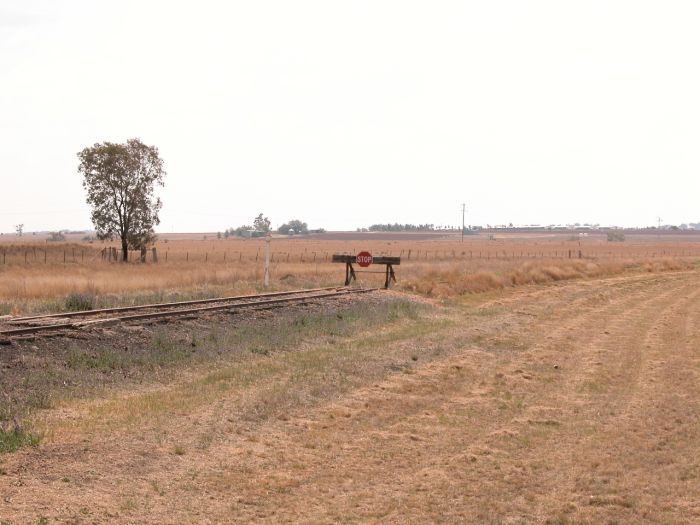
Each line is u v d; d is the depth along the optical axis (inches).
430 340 856.9
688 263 2780.5
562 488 385.4
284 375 623.2
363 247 5698.8
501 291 1573.6
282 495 357.1
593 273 2188.7
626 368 743.7
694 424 520.7
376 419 510.6
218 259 3132.4
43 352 592.1
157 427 446.3
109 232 2610.7
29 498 320.8
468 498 365.1
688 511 355.3
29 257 2795.3
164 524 312.5
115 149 2554.1
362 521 330.3
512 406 571.8
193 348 692.1
